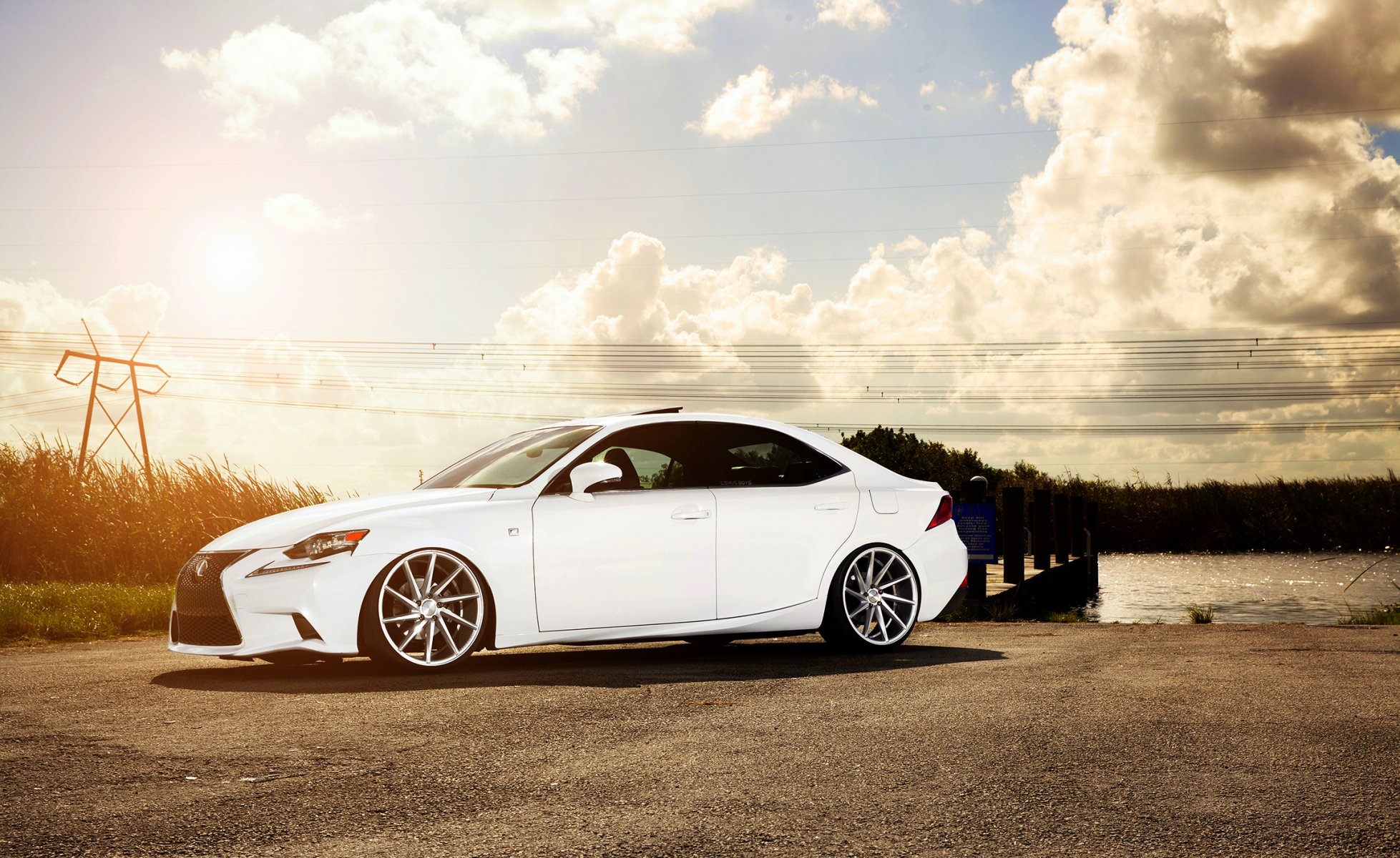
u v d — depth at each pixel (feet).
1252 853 8.41
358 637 17.90
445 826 9.14
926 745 12.20
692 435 21.15
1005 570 50.29
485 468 21.25
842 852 8.47
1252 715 13.83
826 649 22.27
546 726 13.29
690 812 9.58
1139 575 90.53
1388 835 8.81
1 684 16.98
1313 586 73.67
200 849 8.48
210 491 44.11
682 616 19.95
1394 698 15.06
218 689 16.42
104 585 37.65
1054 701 14.94
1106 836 8.86
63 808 9.61
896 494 22.13
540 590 18.95
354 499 20.11
